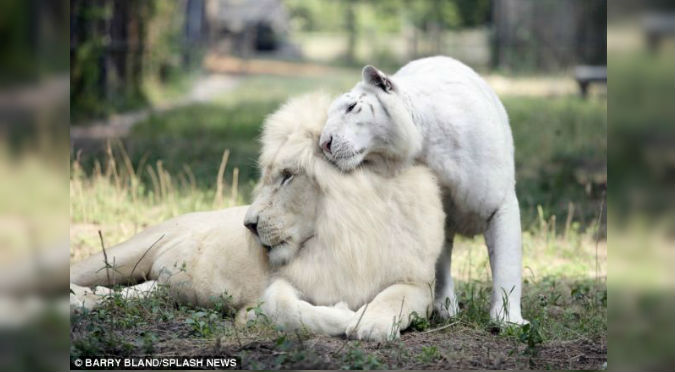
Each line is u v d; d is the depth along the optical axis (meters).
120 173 17.88
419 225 9.62
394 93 9.45
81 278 11.44
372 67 9.36
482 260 14.24
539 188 19.50
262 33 98.94
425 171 9.83
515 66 54.94
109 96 33.28
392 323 9.17
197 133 28.11
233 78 63.00
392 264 9.59
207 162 21.20
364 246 9.44
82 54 29.86
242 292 10.45
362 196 9.45
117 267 11.48
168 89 45.03
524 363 8.80
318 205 9.60
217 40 88.75
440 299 10.73
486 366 8.63
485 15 88.31
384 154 9.59
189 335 9.55
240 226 10.92
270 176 9.67
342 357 8.56
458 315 10.53
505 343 9.53
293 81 60.34
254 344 8.95
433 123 9.83
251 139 27.22
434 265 9.93
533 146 25.48
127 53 37.28
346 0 117.25
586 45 54.34
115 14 35.75
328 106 9.86
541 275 13.65
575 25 55.09
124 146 22.22
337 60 92.75
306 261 9.66
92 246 13.68
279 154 9.63
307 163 9.48
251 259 10.38
